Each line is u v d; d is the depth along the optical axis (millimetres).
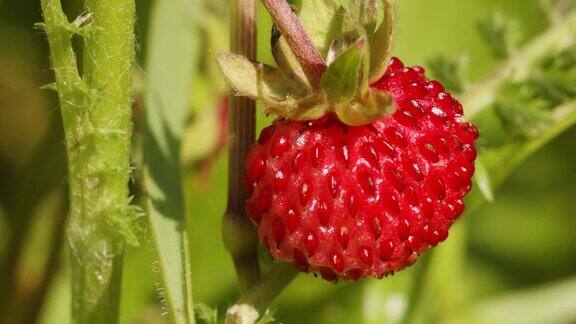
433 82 113
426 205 109
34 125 167
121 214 113
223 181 153
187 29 137
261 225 109
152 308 154
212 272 154
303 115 108
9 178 164
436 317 160
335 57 110
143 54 143
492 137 144
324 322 152
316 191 107
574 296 174
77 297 116
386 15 108
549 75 142
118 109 112
